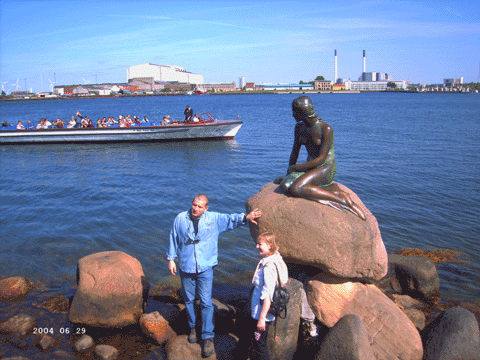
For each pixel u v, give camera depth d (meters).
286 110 65.75
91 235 9.16
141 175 16.44
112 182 15.08
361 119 46.12
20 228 9.65
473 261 7.89
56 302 5.97
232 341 4.78
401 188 13.70
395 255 6.93
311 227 4.56
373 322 4.75
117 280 5.23
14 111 74.69
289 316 4.32
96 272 5.27
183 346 4.60
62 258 7.85
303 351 4.60
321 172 4.90
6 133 25.73
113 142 26.00
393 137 28.44
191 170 17.47
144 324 5.02
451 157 19.83
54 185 14.59
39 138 25.95
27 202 12.18
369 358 3.93
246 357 4.46
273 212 4.74
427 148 22.92
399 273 6.58
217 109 69.81
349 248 4.62
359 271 4.78
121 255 5.71
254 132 32.81
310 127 5.11
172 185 14.53
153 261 7.75
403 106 79.38
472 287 6.84
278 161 19.69
